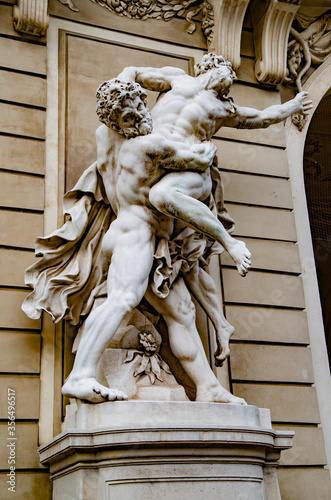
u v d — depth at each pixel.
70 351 5.38
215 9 7.05
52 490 4.98
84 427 4.46
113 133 5.20
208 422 4.63
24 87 6.11
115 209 5.31
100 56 6.53
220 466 4.53
